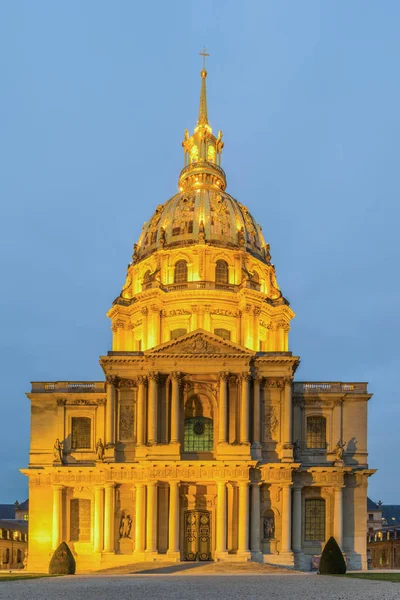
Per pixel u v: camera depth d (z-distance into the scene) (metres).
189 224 157.88
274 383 130.00
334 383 133.75
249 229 164.38
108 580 77.44
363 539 126.88
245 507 120.12
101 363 129.88
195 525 126.25
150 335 145.00
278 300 154.00
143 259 157.75
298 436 130.75
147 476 122.06
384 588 59.94
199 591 58.56
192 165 175.12
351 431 131.50
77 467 127.25
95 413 133.75
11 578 79.56
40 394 134.75
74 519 129.12
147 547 120.12
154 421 125.00
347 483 129.12
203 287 146.50
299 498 126.44
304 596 52.38
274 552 122.56
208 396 132.88
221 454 122.75
